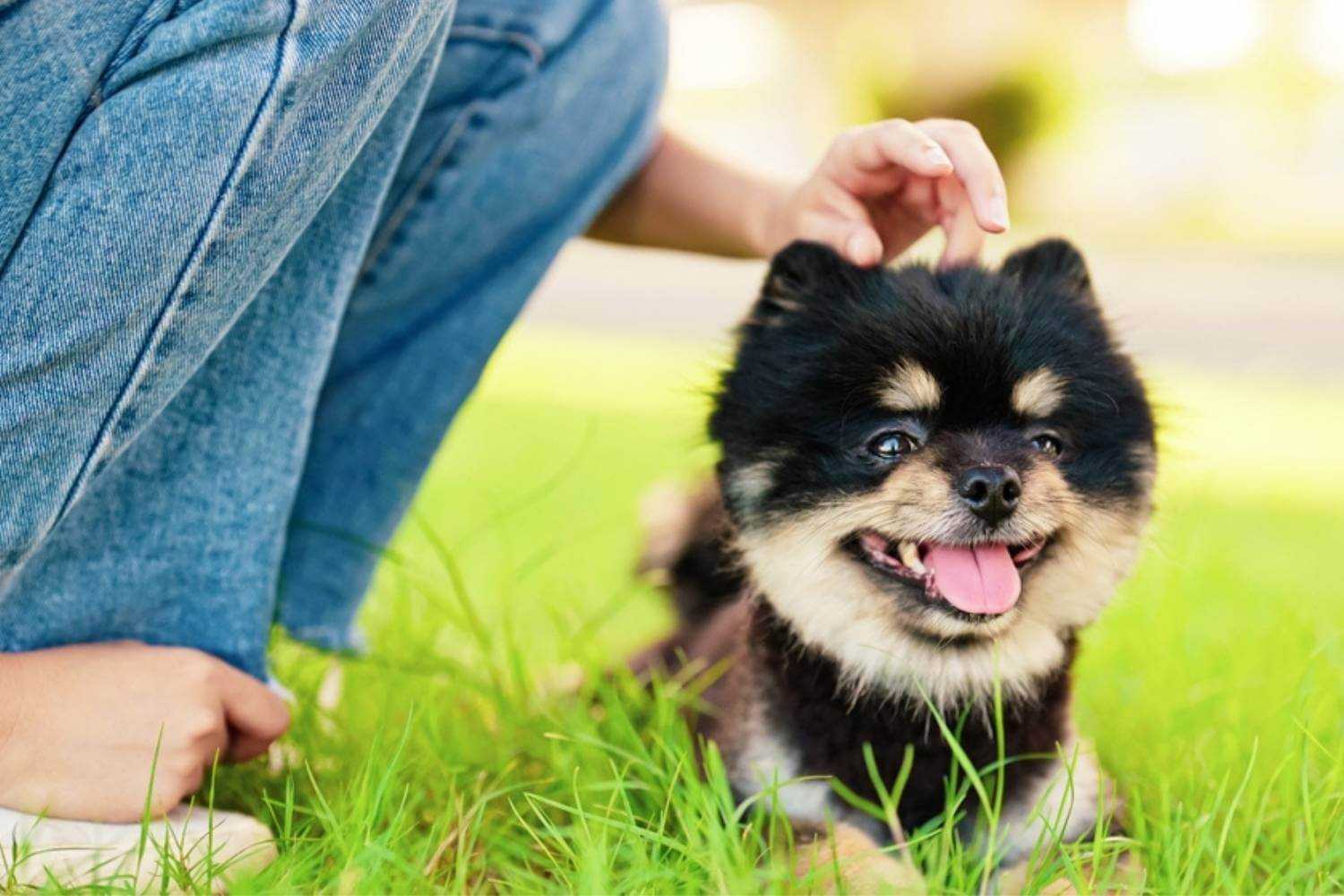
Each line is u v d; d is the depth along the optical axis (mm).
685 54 7785
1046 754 673
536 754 736
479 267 793
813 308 730
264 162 606
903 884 629
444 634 909
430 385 790
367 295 769
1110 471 714
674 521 880
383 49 619
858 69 5297
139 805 635
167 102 595
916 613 698
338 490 789
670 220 868
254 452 687
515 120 757
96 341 601
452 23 737
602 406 1902
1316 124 6340
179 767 643
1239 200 5516
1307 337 2789
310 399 697
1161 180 5547
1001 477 675
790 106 7062
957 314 705
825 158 755
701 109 7703
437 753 709
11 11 595
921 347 700
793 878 621
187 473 676
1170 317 3035
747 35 7582
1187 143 6191
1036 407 705
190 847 628
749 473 723
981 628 692
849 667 705
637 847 614
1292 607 891
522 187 775
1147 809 708
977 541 682
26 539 615
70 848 604
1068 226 5141
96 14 598
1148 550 746
